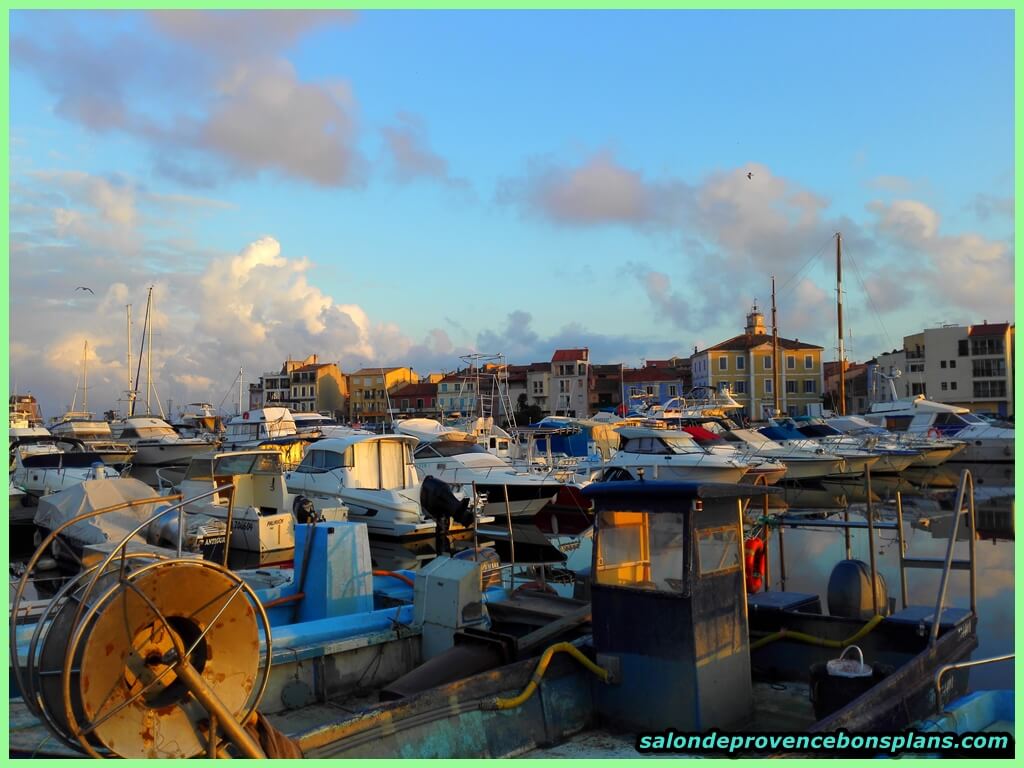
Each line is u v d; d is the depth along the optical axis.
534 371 91.56
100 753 3.44
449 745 4.59
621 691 5.21
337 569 7.95
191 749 3.62
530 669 5.14
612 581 5.33
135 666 3.54
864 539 17.45
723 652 5.12
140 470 34.03
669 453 25.14
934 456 33.09
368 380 101.81
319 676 6.50
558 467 25.42
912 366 73.94
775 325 55.00
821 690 5.22
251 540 14.70
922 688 5.06
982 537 17.89
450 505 11.83
